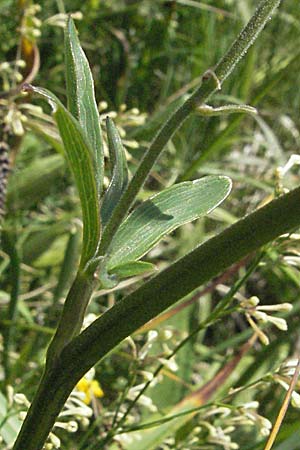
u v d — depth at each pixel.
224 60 0.35
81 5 1.04
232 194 1.00
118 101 1.01
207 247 0.32
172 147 0.95
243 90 1.00
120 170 0.37
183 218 0.36
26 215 0.87
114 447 0.57
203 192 0.37
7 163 0.67
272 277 0.91
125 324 0.34
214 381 0.62
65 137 0.32
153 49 1.09
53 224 0.83
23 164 0.85
